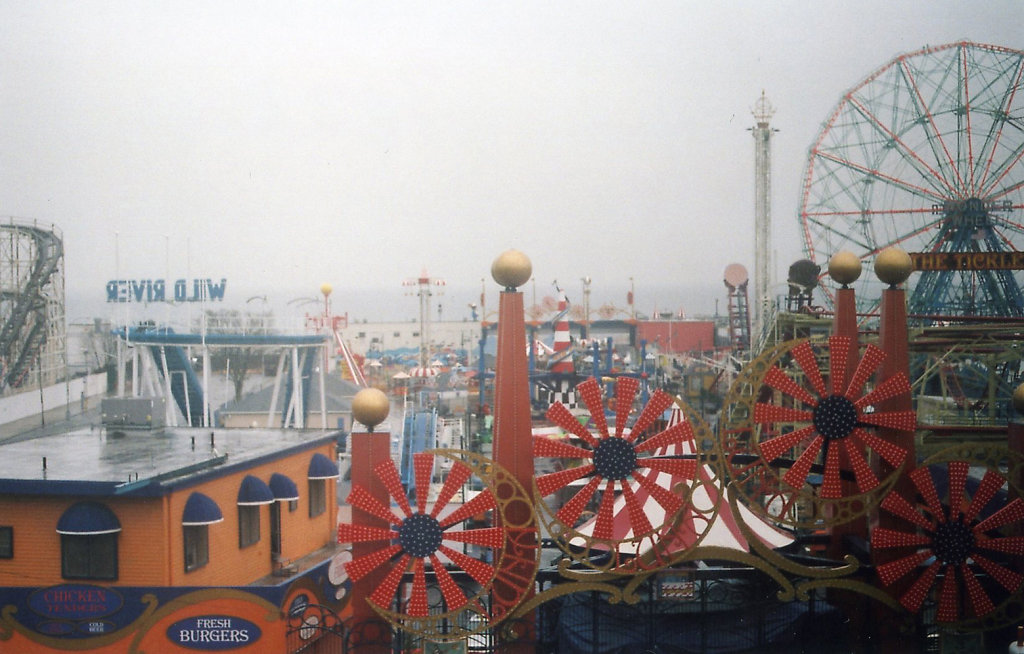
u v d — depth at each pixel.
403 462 57.94
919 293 45.75
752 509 25.27
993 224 47.50
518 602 24.09
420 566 23.98
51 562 28.89
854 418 25.19
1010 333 37.78
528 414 24.33
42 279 60.28
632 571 24.52
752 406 25.12
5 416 55.62
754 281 55.06
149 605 26.67
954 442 36.44
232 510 32.19
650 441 24.64
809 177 49.97
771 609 28.17
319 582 30.08
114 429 38.31
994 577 25.62
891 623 25.91
